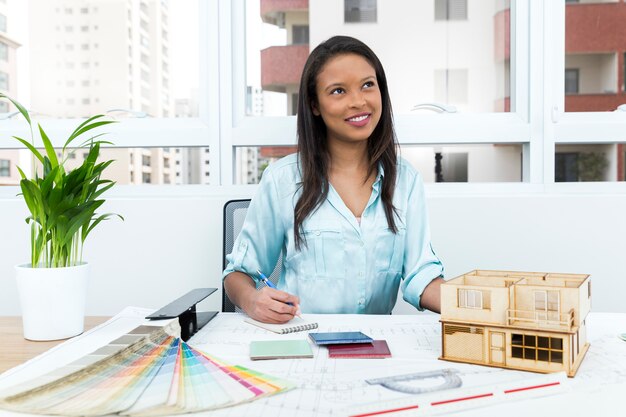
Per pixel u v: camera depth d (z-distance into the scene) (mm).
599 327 855
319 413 531
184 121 1688
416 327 889
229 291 1128
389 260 1164
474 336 688
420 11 1989
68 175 899
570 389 584
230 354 744
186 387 589
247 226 1212
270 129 1655
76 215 908
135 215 1589
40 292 869
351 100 1083
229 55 1646
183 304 874
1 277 1597
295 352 731
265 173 1234
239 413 531
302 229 1159
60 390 575
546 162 1623
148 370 638
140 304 1594
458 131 1650
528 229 1551
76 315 898
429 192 1635
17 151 1755
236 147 1709
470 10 1936
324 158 1178
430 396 563
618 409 540
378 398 570
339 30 2016
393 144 1192
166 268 1591
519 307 666
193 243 1584
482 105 1928
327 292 1154
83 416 517
